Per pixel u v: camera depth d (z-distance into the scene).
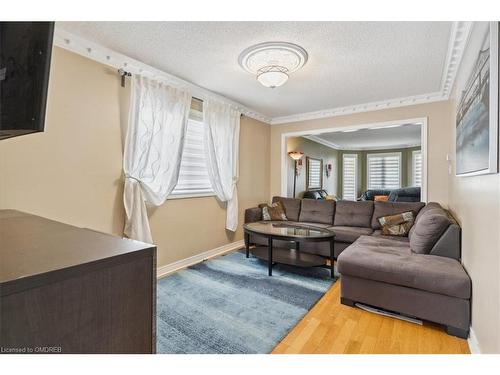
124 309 0.68
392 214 3.67
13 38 0.59
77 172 2.27
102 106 2.44
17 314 0.51
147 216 2.83
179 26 2.01
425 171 3.57
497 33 1.26
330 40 2.19
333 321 2.01
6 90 0.59
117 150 2.56
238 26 2.01
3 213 1.44
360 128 4.09
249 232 3.38
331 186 8.16
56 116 2.14
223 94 3.57
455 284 1.80
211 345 1.70
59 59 2.15
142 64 2.65
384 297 2.09
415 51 2.37
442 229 2.28
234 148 3.94
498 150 1.26
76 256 0.65
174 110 2.94
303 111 4.40
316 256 3.29
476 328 1.65
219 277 2.88
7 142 1.90
